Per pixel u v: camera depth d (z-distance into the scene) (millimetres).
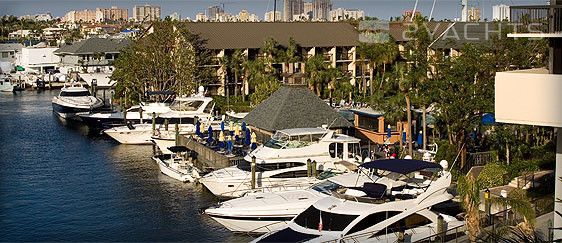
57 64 133500
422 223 25406
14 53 144625
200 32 78438
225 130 52656
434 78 41281
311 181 35625
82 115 67688
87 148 55875
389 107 44031
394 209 24953
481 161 38125
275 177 36469
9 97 99500
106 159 50656
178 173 42375
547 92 18844
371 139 47906
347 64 84125
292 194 31406
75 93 76312
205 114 57094
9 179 43250
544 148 34562
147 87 78625
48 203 37125
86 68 113812
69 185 41531
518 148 34938
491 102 36875
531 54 39938
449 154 37594
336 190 29297
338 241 23672
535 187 30234
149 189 40219
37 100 94875
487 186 31531
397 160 28297
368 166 27703
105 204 36812
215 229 32188
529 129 35938
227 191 36812
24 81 113250
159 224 33094
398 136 47406
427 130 49312
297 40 80750
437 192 26297
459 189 22125
